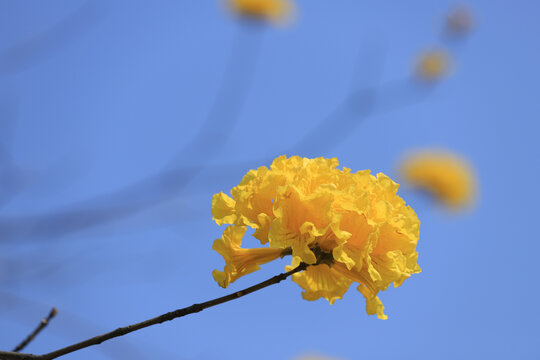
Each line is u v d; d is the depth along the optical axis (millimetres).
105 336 1245
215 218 1314
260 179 1309
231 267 1293
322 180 1308
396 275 1289
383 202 1290
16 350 1334
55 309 1348
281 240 1280
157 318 1248
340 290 1324
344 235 1281
